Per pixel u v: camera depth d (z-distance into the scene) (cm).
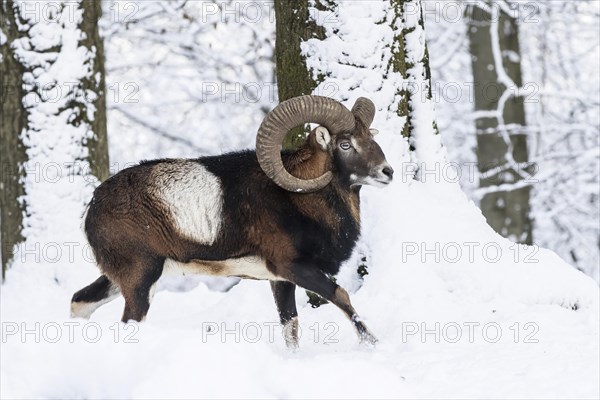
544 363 873
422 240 1179
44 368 782
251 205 1030
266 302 1266
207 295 1418
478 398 780
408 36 1284
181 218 1025
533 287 1143
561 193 2231
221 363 748
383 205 1209
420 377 848
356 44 1224
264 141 986
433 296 1134
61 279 1416
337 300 1023
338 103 1006
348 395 756
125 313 1034
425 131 1274
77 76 1484
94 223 1038
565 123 2228
